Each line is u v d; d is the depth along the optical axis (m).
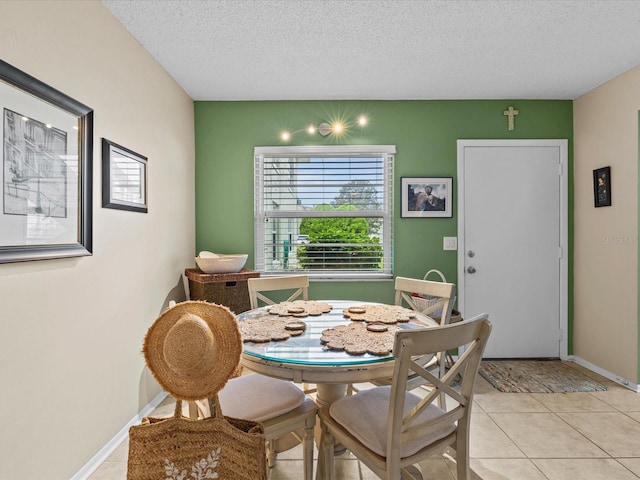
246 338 1.57
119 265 2.04
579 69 2.68
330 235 3.38
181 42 2.28
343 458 1.88
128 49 2.14
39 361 1.45
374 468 1.30
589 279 3.09
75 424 1.67
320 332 1.70
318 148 3.28
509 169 3.29
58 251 1.52
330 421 1.49
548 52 2.43
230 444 1.17
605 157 2.92
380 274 3.34
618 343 2.80
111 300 1.96
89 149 1.72
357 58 2.50
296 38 2.24
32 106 1.39
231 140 3.29
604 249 2.93
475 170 3.29
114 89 1.99
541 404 2.46
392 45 2.33
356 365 1.34
